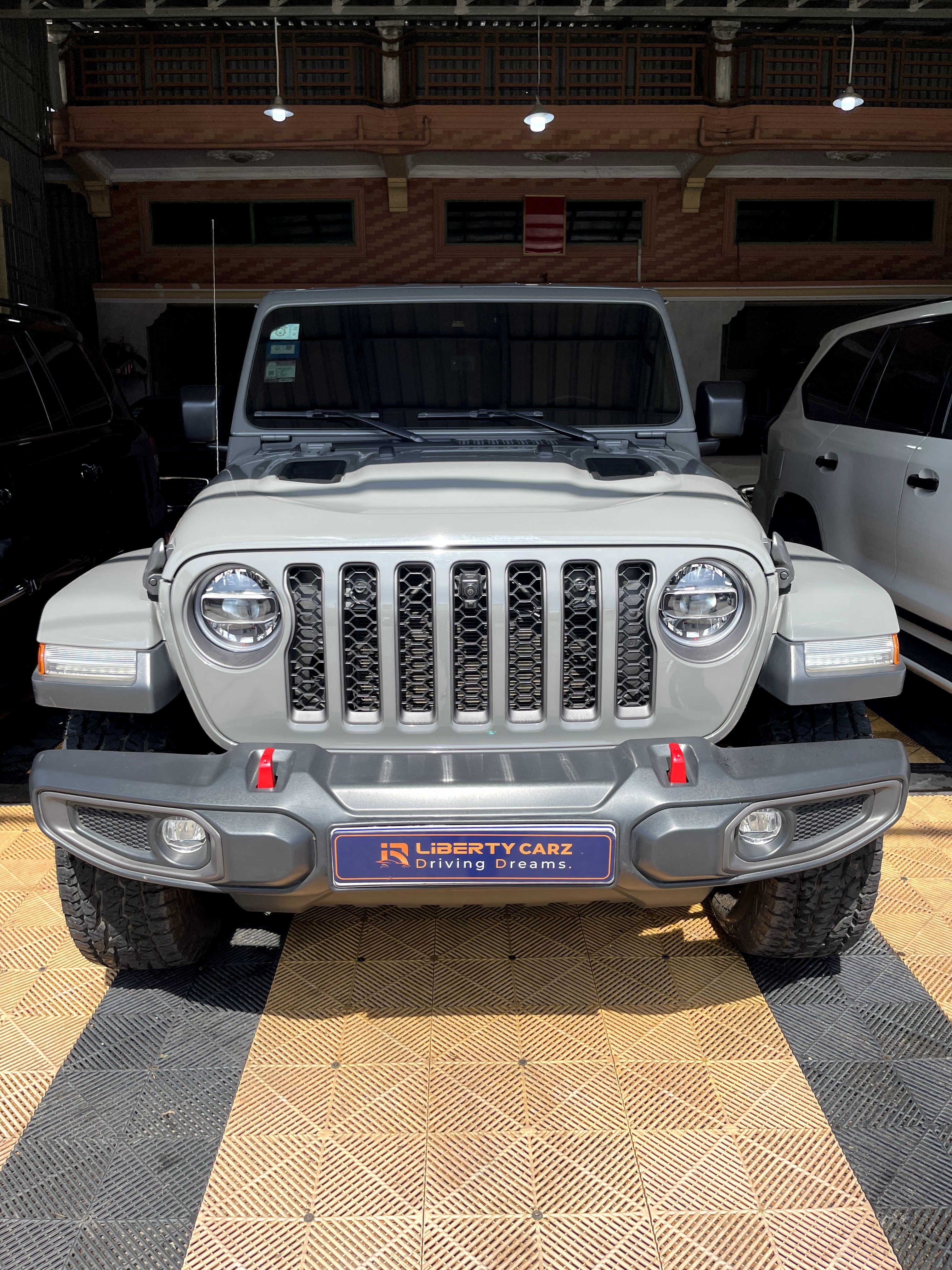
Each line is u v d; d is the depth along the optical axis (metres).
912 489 4.25
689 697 2.37
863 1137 2.33
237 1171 2.23
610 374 3.34
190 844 2.32
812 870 2.61
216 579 2.30
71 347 5.45
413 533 2.28
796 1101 2.44
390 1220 2.10
